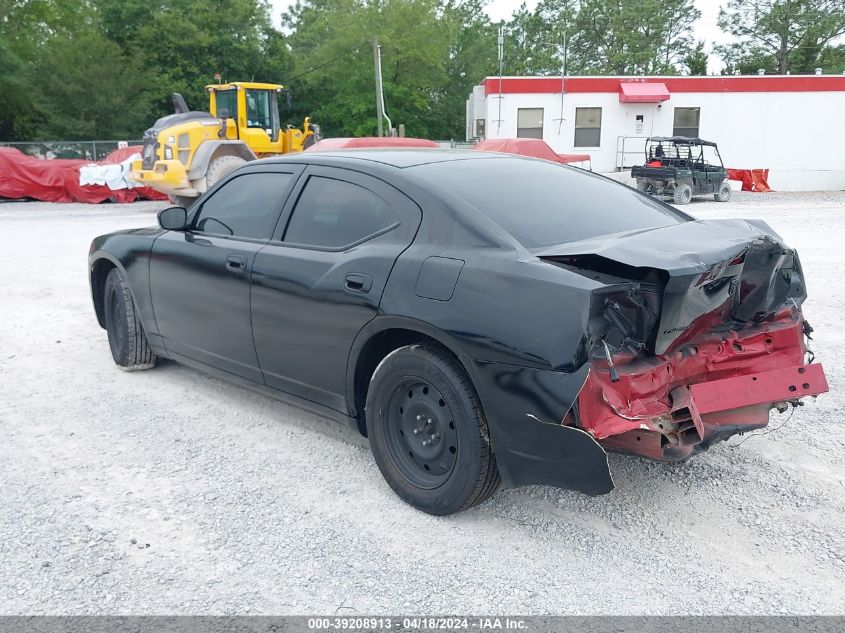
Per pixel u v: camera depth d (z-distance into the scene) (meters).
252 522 3.25
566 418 2.77
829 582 2.78
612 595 2.72
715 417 3.28
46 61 36.97
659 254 2.86
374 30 42.94
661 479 3.64
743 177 26.52
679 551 3.01
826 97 26.94
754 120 27.23
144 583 2.81
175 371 5.42
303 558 2.97
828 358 5.50
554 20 61.94
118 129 37.41
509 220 3.27
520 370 2.81
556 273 2.83
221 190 4.50
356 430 3.65
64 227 14.95
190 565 2.92
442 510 3.22
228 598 2.71
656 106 27.14
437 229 3.27
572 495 3.49
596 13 57.03
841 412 4.44
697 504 3.39
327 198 3.81
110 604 2.68
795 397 3.33
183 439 4.17
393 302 3.23
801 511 3.31
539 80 27.12
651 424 2.82
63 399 4.83
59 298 8.09
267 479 3.67
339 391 3.62
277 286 3.80
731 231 3.29
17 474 3.73
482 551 3.02
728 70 54.31
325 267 3.59
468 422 3.03
